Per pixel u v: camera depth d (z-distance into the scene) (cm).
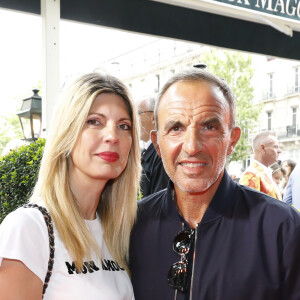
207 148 139
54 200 149
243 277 135
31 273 130
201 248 141
